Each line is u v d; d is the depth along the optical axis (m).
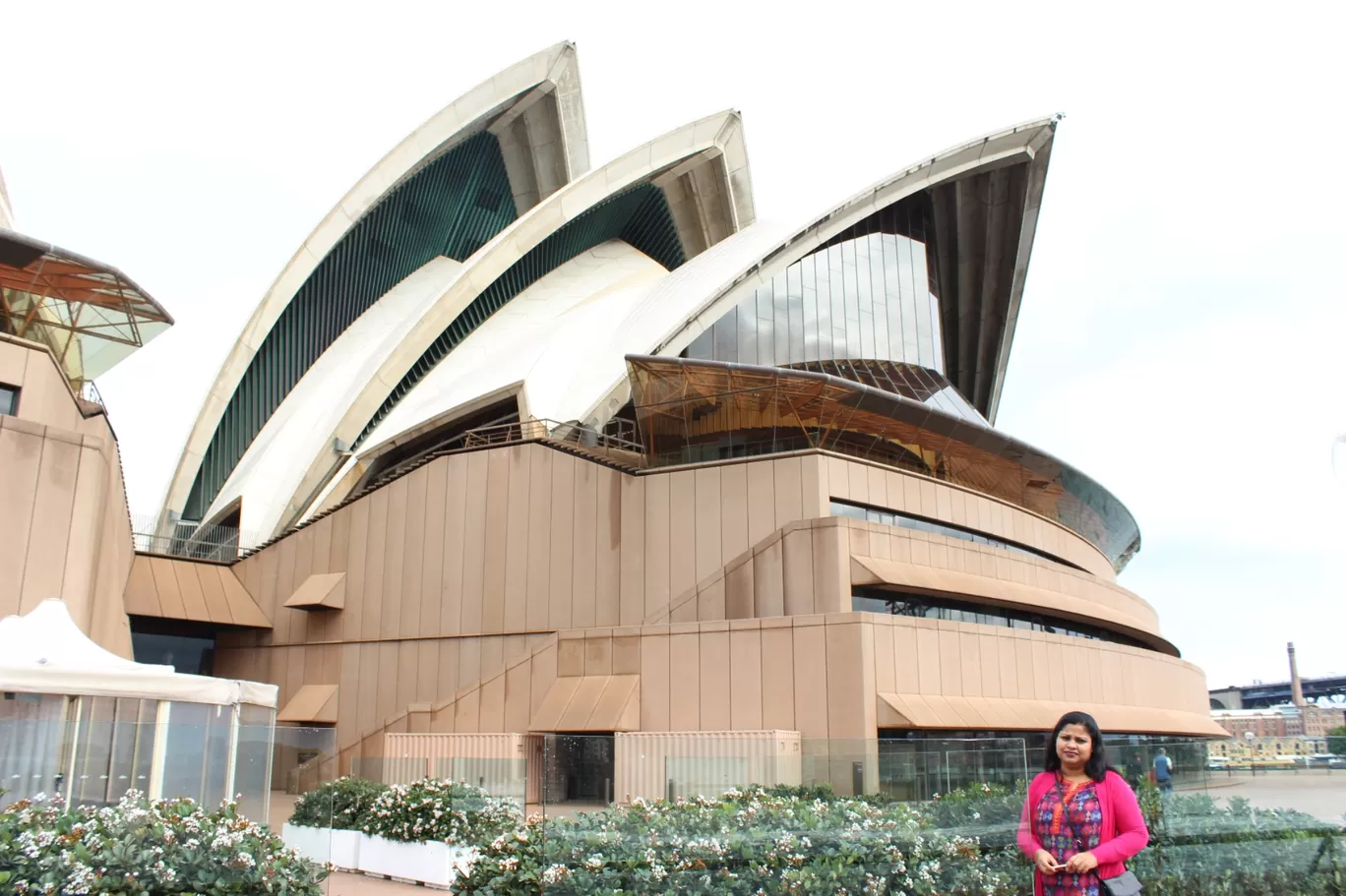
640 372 29.52
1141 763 12.36
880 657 22.05
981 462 33.25
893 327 48.16
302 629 35.16
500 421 37.84
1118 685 30.02
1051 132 44.97
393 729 28.58
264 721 13.38
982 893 10.73
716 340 41.88
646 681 24.59
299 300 43.75
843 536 25.00
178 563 36.12
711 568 28.64
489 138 49.16
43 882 7.96
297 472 38.41
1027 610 30.36
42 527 18.88
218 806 10.78
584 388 35.25
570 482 31.42
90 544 20.05
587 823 9.73
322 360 46.34
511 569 31.61
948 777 12.65
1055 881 6.58
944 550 27.61
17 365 20.09
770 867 9.88
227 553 38.12
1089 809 6.56
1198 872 10.63
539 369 37.78
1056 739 6.86
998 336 54.62
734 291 38.66
